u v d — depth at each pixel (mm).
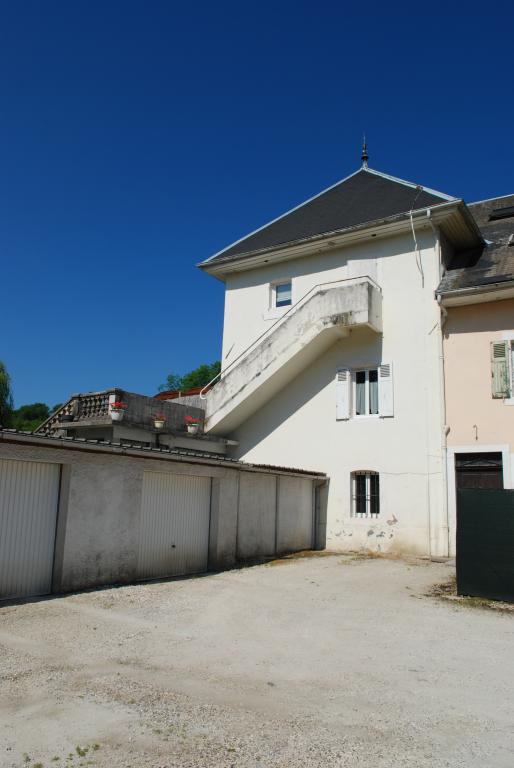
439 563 13852
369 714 4727
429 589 10469
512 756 4039
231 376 18094
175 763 3793
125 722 4395
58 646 6328
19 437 8547
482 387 14891
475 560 9742
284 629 7516
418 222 16250
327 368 17609
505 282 14305
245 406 18156
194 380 55812
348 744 4148
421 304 16234
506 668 6020
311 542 16766
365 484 16688
